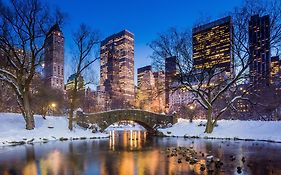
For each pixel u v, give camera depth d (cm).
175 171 1816
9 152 2777
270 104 5300
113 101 13238
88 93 10675
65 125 4747
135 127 11331
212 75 4544
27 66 4297
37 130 4156
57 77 12550
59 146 3322
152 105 9744
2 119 4294
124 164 2108
